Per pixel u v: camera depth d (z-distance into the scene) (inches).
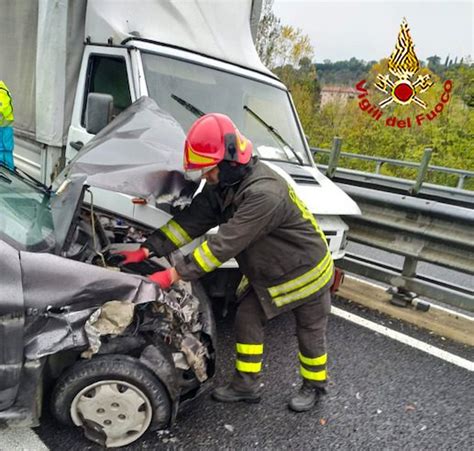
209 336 104.8
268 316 107.4
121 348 92.6
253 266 104.6
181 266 97.7
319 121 993.5
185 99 155.5
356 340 151.6
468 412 119.9
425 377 134.0
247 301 112.2
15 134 207.2
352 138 938.1
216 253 95.1
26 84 194.4
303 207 106.7
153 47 156.3
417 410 119.0
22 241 91.2
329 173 227.8
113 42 158.9
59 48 168.4
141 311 94.1
